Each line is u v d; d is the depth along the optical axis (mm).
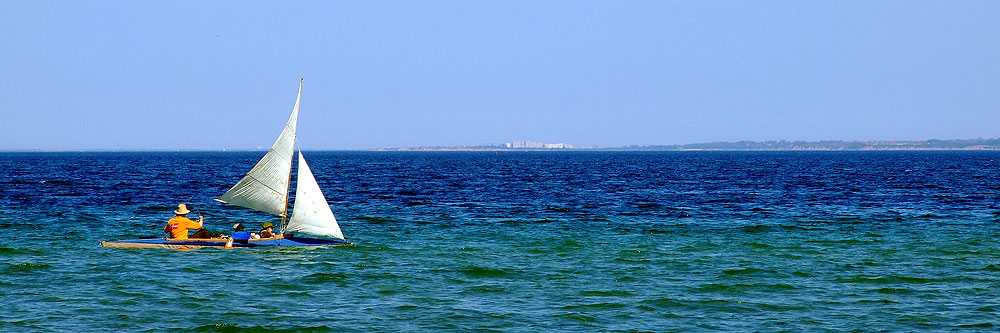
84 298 33000
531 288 35562
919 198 85125
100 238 49531
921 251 45375
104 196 85750
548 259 42688
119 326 29188
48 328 28750
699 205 76062
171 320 30047
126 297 33250
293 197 91188
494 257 43219
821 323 30078
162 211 68250
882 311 31625
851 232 53938
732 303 32969
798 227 56875
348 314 31125
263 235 46344
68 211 66250
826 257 43344
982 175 144875
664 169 188500
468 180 128250
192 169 191500
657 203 78375
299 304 32562
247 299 33250
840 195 90500
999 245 47562
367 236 51188
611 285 36156
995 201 80500
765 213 67625
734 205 76125
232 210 69688
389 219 61531
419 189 101438
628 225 58094
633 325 29875
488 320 30406
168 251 43562
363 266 40188
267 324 29688
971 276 37969
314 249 44906
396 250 45281
